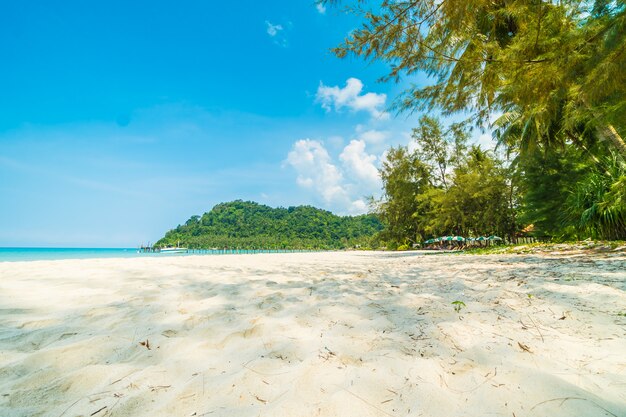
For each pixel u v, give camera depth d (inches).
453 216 843.4
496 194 770.2
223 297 130.2
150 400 50.3
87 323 90.5
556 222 481.1
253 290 147.0
